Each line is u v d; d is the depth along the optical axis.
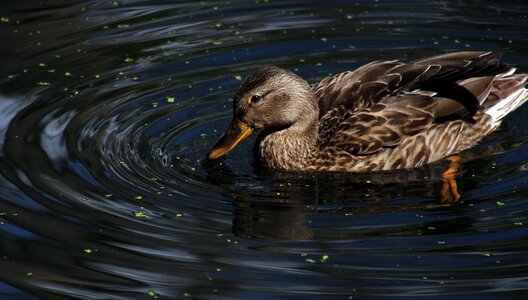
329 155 13.98
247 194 12.91
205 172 13.54
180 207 12.38
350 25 17.97
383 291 10.46
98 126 14.65
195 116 15.14
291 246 11.43
